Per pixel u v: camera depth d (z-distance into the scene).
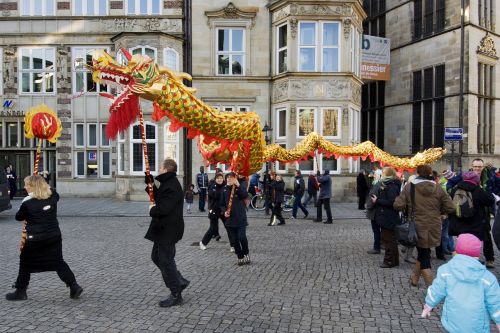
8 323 4.96
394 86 26.12
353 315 5.34
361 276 7.12
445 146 22.42
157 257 5.75
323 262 8.12
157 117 6.91
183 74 6.93
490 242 7.56
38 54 21.27
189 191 15.92
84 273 7.22
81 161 21.42
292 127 19.28
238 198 7.85
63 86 21.17
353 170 20.14
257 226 12.81
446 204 6.30
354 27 20.17
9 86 21.27
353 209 16.88
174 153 19.78
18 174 21.88
